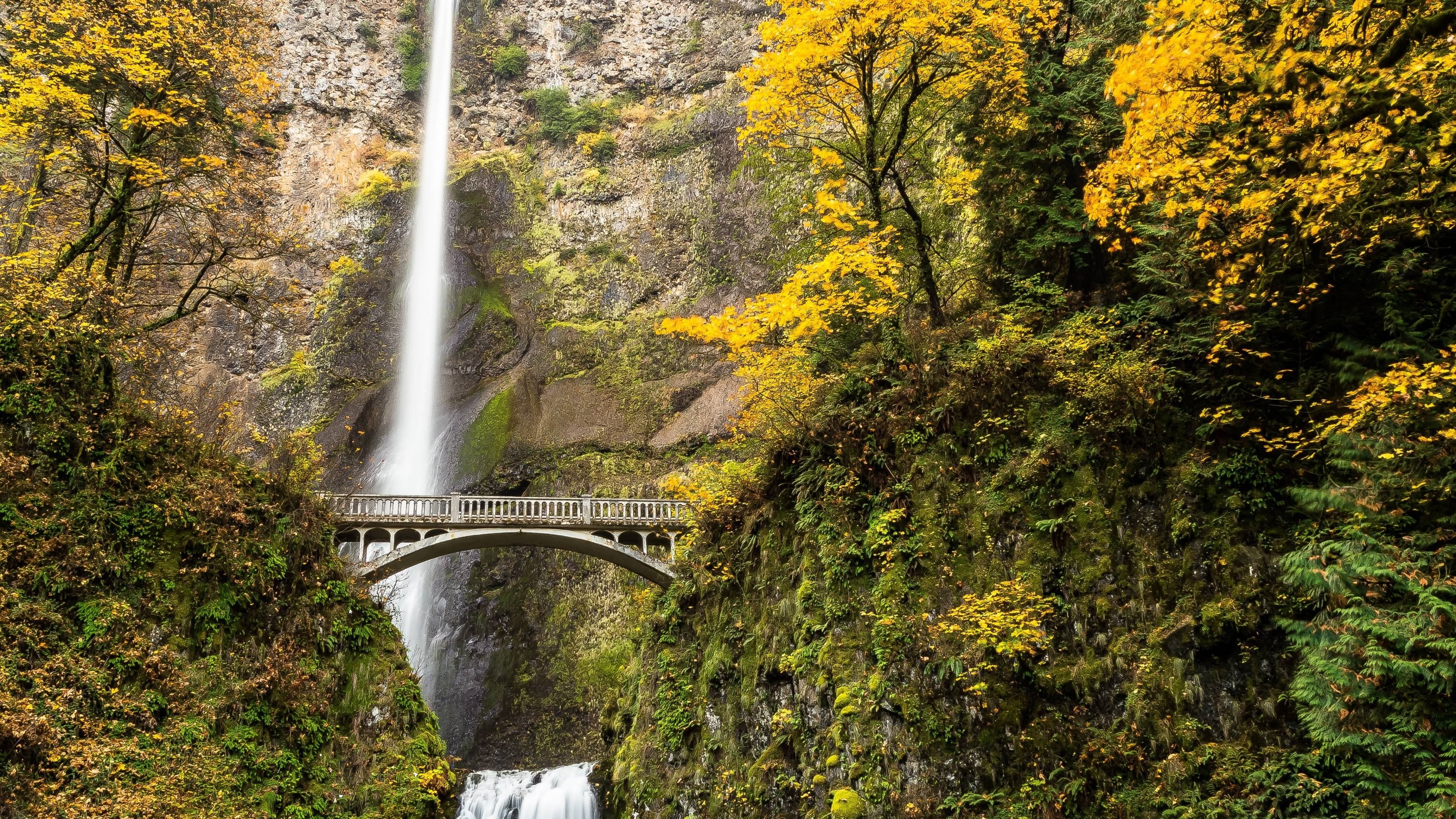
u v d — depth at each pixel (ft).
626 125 199.41
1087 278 63.10
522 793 91.76
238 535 68.80
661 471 148.15
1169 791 43.96
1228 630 45.68
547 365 171.42
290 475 77.05
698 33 202.80
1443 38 37.29
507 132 207.92
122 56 69.41
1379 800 37.04
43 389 63.10
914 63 62.80
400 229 188.96
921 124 71.82
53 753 52.39
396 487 160.56
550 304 181.06
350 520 88.48
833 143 69.56
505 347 174.29
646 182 190.29
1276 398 47.91
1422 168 35.47
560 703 128.98
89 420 65.26
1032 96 63.98
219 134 79.46
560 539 91.81
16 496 59.47
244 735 62.59
